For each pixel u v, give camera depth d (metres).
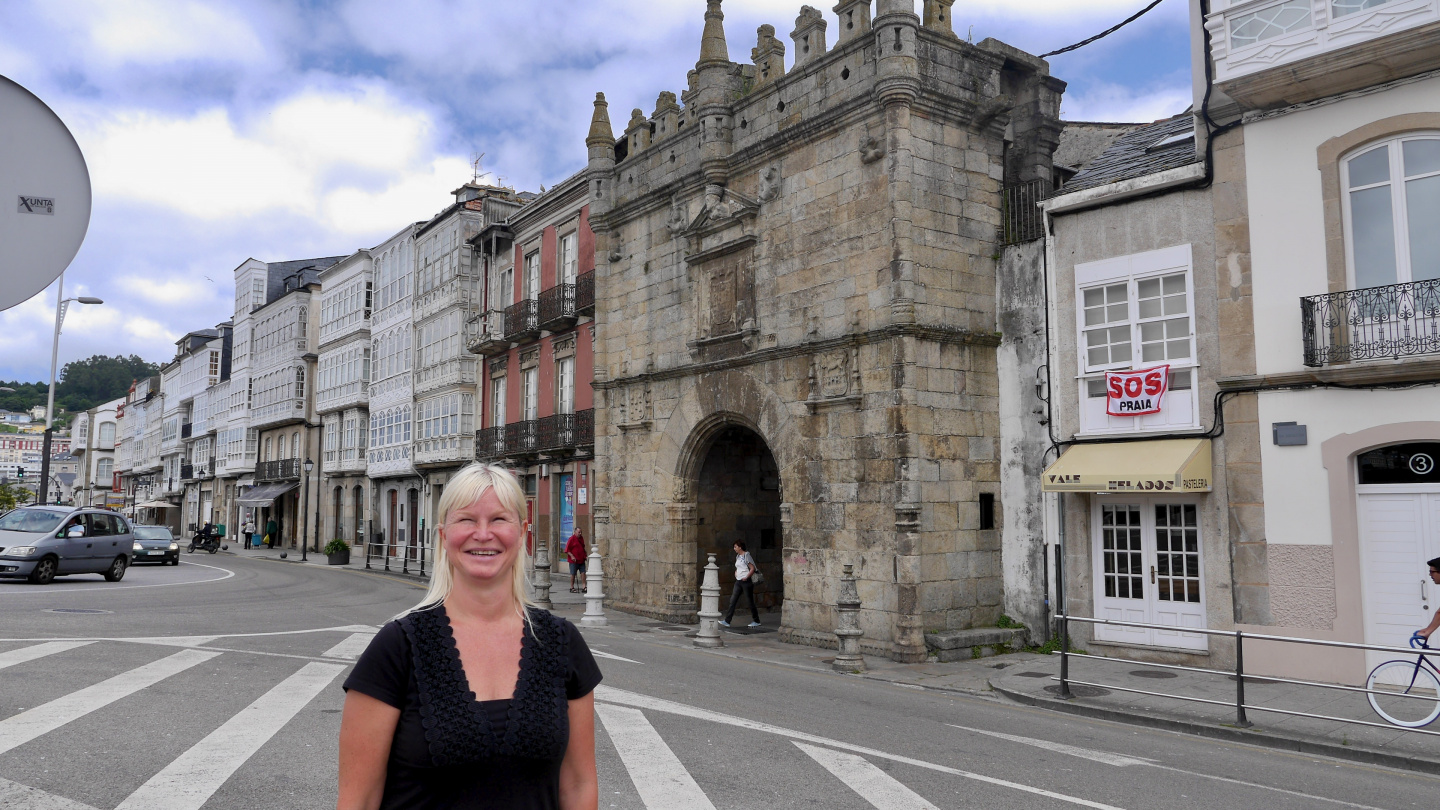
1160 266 13.49
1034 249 15.35
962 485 15.01
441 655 2.37
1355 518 11.41
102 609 15.78
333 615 16.27
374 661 2.32
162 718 7.94
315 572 30.44
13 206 2.53
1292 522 11.88
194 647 11.91
